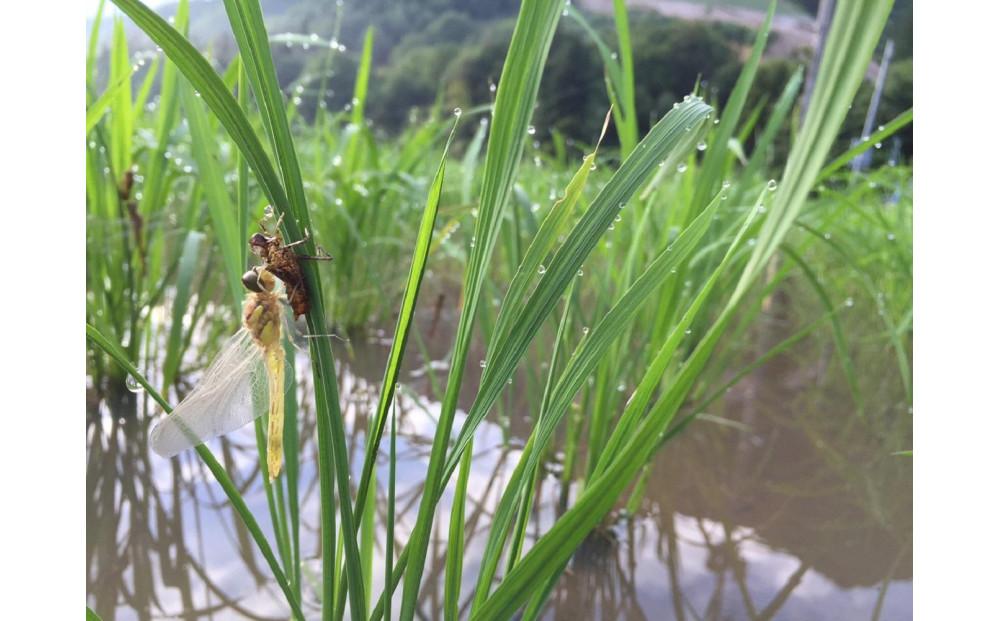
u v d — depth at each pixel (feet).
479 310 0.78
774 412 0.98
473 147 0.97
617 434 0.40
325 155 1.34
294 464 0.46
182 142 1.07
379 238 1.24
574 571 0.62
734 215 0.79
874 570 0.63
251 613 0.57
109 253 0.90
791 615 0.57
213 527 0.68
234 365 0.44
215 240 0.98
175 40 0.29
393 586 0.37
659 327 0.68
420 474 0.78
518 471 0.39
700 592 0.59
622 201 0.32
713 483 0.78
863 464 0.83
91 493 0.73
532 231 0.72
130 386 0.77
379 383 1.06
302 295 0.34
